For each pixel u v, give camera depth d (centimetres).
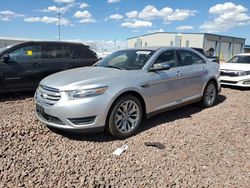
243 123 534
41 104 430
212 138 449
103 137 441
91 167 344
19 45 729
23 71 722
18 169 333
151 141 429
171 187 308
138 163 358
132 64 508
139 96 463
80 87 400
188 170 344
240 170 348
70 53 823
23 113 562
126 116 441
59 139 423
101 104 404
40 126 463
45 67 760
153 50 534
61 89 405
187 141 433
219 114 596
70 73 475
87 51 866
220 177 331
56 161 356
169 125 508
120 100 426
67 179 316
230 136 461
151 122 525
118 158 370
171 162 363
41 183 307
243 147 418
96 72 467
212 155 387
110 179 319
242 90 959
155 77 488
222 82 1007
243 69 970
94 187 303
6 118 516
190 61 603
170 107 534
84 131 406
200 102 642
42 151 382
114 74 450
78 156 372
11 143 398
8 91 711
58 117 404
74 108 394
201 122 532
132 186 307
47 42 783
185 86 565
